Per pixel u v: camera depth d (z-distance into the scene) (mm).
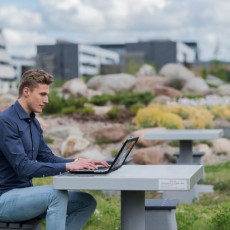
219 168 12133
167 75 33562
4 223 4133
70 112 18438
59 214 3955
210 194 9148
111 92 28969
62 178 3852
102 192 8898
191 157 9453
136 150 14188
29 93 4324
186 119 17594
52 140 14703
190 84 31922
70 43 79375
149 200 5402
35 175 4129
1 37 92875
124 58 58344
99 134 15484
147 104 22672
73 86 25312
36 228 4230
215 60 67750
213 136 9031
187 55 94625
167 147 14203
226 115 19984
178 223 6191
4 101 19953
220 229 5930
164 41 86750
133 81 29453
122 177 3795
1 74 89375
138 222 4199
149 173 3998
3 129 4211
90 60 89938
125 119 18109
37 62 54656
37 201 3992
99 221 6289
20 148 4199
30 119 4371
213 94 29922
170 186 3723
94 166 4129
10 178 4230
